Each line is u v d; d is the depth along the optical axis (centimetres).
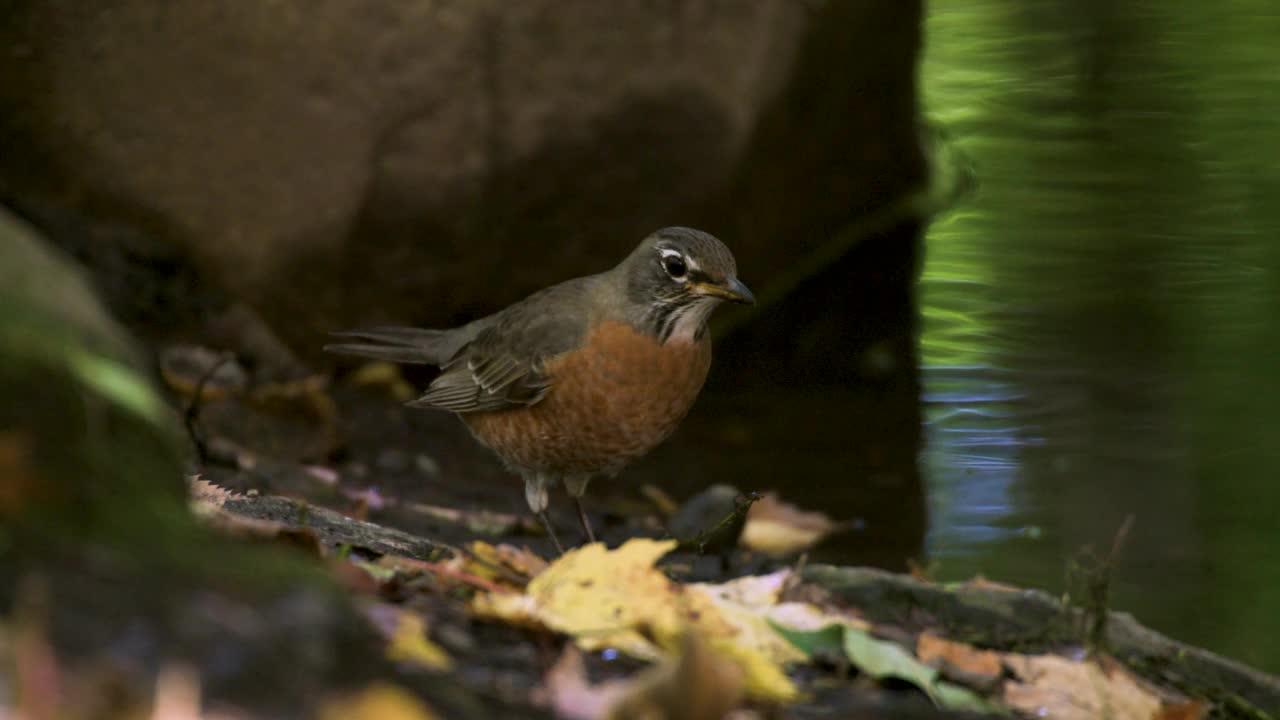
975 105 2100
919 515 1131
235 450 1033
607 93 1271
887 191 1567
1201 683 595
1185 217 1755
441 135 1234
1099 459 1206
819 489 1183
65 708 297
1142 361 1394
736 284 855
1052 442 1258
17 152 1178
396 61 1214
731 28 1304
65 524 352
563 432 897
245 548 373
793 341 1482
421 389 1332
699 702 374
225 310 1195
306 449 1095
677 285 854
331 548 577
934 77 2188
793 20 1336
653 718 373
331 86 1207
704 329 885
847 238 1519
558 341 877
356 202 1220
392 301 1260
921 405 1366
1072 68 2195
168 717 303
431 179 1238
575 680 416
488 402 912
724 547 1030
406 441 1195
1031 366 1428
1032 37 2317
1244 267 1623
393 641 411
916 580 604
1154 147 1955
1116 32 2262
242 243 1209
